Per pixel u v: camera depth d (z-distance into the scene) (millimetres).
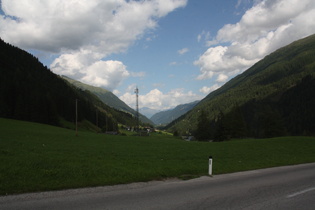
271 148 34562
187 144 42969
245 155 25156
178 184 11211
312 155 26938
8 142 24656
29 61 177500
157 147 33188
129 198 8523
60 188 9508
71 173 11539
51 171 11383
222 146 38719
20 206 7254
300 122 148375
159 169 14102
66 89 170250
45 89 138375
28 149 20047
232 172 15422
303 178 13367
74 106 140000
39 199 8031
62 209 7117
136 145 35594
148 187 10391
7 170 10883
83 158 16812
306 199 8883
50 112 113000
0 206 7195
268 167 18188
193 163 17656
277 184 11570
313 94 167500
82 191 9250
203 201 8398
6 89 107812
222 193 9594
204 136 100188
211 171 14055
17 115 100500
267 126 82312
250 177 13594
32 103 105000
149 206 7672
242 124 84688
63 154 18625
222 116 94625
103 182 10664
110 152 23328
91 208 7301
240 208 7695
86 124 140000
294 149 32969
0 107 99562
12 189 8805
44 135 44031
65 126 120312
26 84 122938
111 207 7457
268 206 7961
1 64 139875
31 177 10359
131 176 12039
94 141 40500
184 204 7992
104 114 178000
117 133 129750
